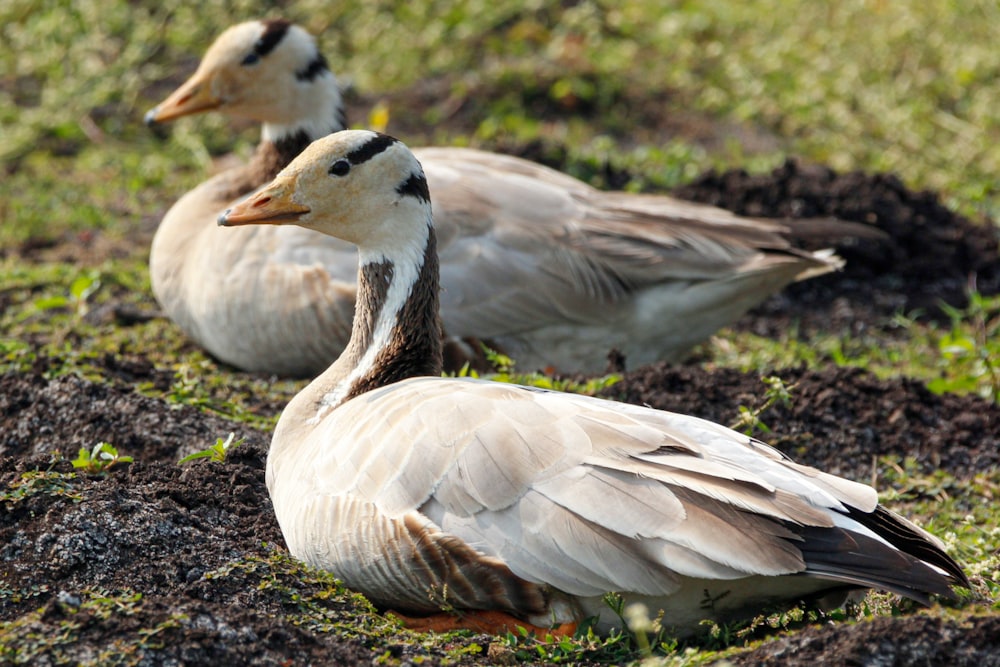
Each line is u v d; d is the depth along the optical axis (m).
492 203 12.84
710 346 13.95
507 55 21.45
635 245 12.82
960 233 15.94
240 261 12.68
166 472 9.58
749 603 7.71
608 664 7.55
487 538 7.60
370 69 20.88
